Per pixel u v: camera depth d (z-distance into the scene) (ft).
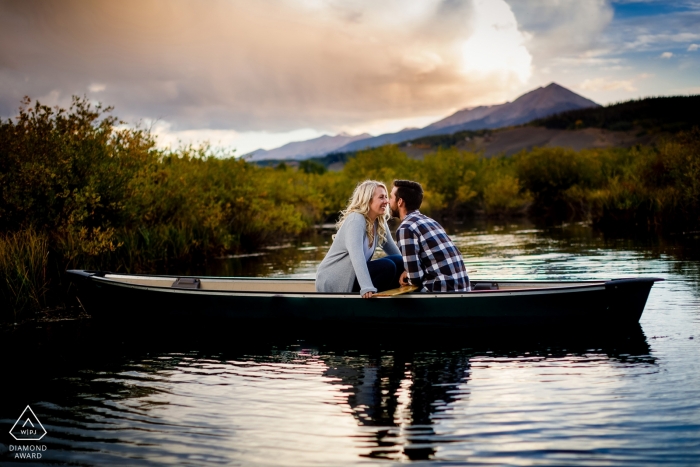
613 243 40.68
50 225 30.66
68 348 17.92
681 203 48.88
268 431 11.09
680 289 22.82
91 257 29.66
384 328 17.71
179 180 42.45
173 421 11.75
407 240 17.62
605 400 11.93
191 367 15.60
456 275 17.97
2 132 30.22
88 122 33.40
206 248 42.01
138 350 17.54
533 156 91.56
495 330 17.19
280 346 17.61
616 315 17.06
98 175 32.96
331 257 19.06
